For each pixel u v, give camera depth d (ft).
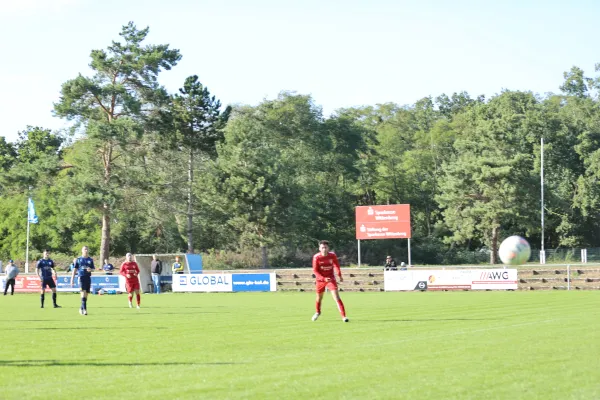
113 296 188.44
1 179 267.80
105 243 280.92
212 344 63.98
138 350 60.49
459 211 347.56
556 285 177.68
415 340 63.05
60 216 324.60
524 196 333.83
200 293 199.82
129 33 277.23
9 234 341.62
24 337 73.67
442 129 451.12
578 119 409.28
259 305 130.41
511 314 93.35
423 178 434.71
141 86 277.85
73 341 69.10
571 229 371.35
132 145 277.23
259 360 52.42
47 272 132.57
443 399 36.73
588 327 71.82
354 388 39.96
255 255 321.93
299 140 407.64
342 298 153.48
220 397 38.19
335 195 401.29
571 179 379.35
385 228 211.20
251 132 331.98
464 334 67.26
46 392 40.86
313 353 55.77
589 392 37.73
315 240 372.99
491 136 351.05
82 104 267.39
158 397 38.60
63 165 277.03
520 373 43.60
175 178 293.64
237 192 317.83
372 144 441.68
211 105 319.06
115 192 265.34
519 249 158.30
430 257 368.89
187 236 328.49
